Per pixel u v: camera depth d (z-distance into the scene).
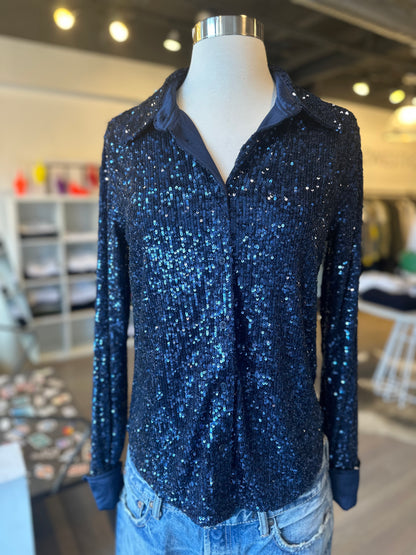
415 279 3.34
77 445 1.95
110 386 0.83
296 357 0.72
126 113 0.76
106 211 0.79
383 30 2.73
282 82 0.71
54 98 4.04
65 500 2.07
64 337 4.19
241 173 0.66
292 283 0.69
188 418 0.69
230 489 0.69
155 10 3.40
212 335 0.68
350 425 0.84
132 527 0.78
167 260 0.69
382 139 6.30
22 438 2.16
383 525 1.92
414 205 6.31
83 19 3.40
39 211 4.12
